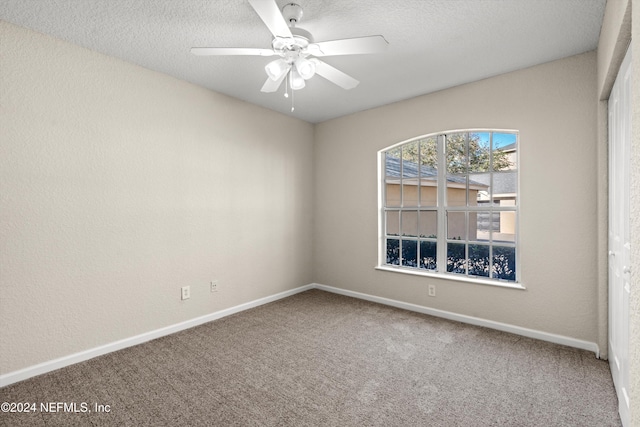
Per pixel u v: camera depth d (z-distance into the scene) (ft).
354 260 13.05
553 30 7.16
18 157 6.89
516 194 9.59
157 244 9.21
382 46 6.12
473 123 9.93
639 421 2.98
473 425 5.54
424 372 7.23
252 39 7.54
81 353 7.77
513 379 6.91
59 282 7.47
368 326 9.93
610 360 7.27
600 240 7.66
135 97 8.74
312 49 6.30
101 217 8.13
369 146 12.52
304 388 6.63
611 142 7.06
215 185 10.66
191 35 7.35
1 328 6.72
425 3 6.26
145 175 8.96
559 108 8.52
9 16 6.56
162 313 9.32
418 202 11.63
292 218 13.43
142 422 5.61
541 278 8.86
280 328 9.81
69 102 7.59
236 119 11.28
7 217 6.78
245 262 11.59
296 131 13.58
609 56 5.96
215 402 6.17
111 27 7.01
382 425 5.55
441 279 10.71
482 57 8.39
